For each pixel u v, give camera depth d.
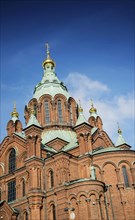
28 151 53.59
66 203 46.69
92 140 60.81
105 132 66.88
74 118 72.88
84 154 53.44
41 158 53.03
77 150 57.34
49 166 52.38
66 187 48.00
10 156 60.88
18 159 58.19
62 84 78.75
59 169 50.19
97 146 62.53
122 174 52.19
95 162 53.28
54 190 48.78
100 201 46.91
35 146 53.69
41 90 75.94
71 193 47.06
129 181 51.72
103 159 53.12
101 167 52.62
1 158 61.75
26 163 52.44
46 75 80.69
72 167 52.16
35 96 75.44
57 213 47.16
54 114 71.00
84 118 56.91
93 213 44.44
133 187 51.12
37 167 51.72
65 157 51.22
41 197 49.53
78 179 50.47
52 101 72.56
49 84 76.69
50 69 82.94
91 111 73.19
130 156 53.47
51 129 68.94
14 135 60.88
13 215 51.38
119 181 51.09
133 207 49.62
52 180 51.56
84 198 45.81
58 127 69.31
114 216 48.56
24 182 54.47
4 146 62.06
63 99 73.69
